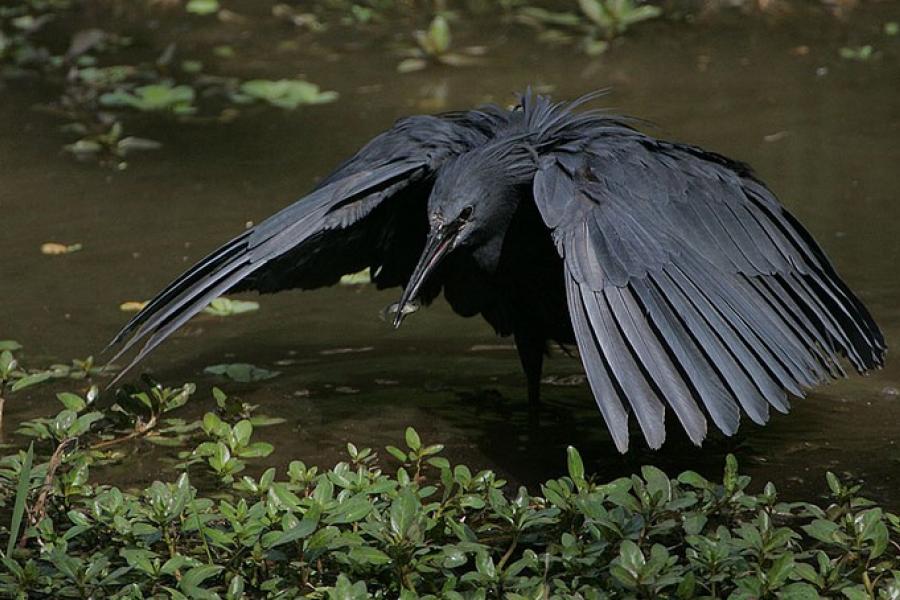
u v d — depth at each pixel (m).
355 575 7.95
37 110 17.55
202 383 11.34
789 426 10.51
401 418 10.76
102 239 13.99
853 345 9.77
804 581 7.98
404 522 7.83
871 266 12.91
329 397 11.13
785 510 8.34
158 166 15.88
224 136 16.75
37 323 12.28
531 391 10.57
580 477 8.50
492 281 10.16
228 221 14.35
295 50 19.64
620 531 7.87
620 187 9.02
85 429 9.34
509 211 9.73
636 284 8.38
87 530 8.46
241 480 8.96
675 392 8.05
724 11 20.70
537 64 18.78
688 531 7.95
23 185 15.34
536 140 9.87
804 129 16.27
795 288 9.37
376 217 10.23
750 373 8.30
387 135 10.34
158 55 19.47
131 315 12.41
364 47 19.70
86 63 19.02
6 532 8.91
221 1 21.67
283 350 12.02
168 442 10.21
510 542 8.66
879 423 10.48
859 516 8.05
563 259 8.56
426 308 12.75
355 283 13.40
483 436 10.48
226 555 8.36
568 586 7.80
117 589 8.05
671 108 17.03
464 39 19.91
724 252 9.14
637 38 19.78
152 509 8.43
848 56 18.64
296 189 15.13
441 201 9.56
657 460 10.10
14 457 9.34
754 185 9.84
